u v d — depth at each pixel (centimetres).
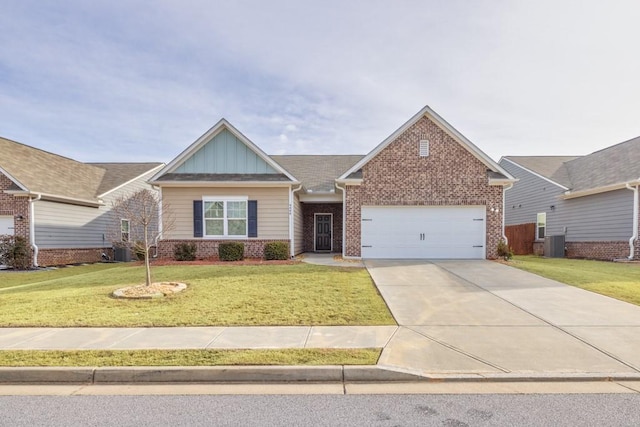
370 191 1551
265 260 1495
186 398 423
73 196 1830
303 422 366
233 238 1581
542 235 2172
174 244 1569
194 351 527
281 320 680
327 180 1931
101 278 1105
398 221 1555
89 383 468
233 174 1606
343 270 1188
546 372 472
